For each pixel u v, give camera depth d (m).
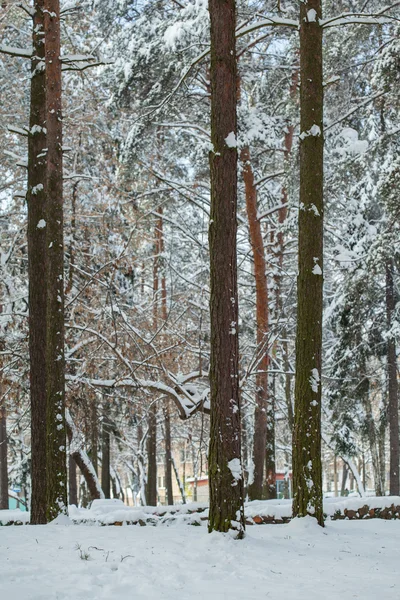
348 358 25.17
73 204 19.36
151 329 19.03
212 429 9.07
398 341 23.41
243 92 21.97
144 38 18.97
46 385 12.51
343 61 19.27
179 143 23.41
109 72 20.50
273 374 24.28
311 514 10.58
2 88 19.28
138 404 19.64
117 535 8.92
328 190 20.94
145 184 22.25
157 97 19.41
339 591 6.12
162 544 8.07
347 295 23.23
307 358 10.80
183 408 17.66
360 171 21.55
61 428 12.23
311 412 10.72
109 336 18.12
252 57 20.17
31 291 12.90
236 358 9.15
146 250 25.38
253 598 5.71
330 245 24.12
